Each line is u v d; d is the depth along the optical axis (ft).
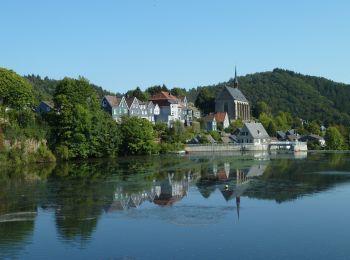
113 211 185.47
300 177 293.64
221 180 279.28
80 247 138.31
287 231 154.10
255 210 185.98
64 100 473.67
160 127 617.62
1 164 369.91
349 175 303.68
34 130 414.00
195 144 622.95
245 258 127.44
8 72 479.41
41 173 319.88
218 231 154.40
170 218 172.35
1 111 401.08
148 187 248.73
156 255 130.52
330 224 163.22
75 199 212.02
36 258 128.77
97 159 463.01
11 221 169.17
